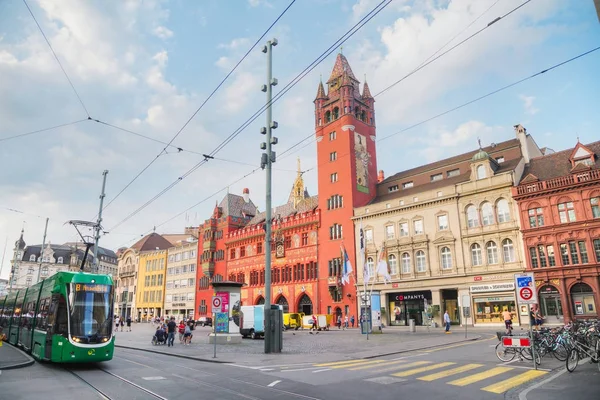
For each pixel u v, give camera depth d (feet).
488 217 151.94
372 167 212.84
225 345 100.53
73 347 57.16
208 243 282.77
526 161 156.66
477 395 38.45
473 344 87.30
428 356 68.18
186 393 40.60
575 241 130.21
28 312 82.74
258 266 244.83
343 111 210.59
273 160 84.23
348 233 196.34
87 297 60.49
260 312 135.23
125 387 44.21
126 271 362.53
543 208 138.21
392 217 180.34
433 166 186.60
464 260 154.92
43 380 49.37
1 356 72.84
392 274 175.63
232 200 291.17
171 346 97.45
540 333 61.77
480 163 156.56
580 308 126.62
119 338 131.23
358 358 68.23
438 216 165.58
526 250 139.33
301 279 215.72
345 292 192.13
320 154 217.97
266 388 42.63
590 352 54.03
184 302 295.69
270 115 85.97
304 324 180.34
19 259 432.25
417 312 169.07
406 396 38.19
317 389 41.78
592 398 35.70
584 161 135.85
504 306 142.61
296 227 223.30
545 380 44.96
